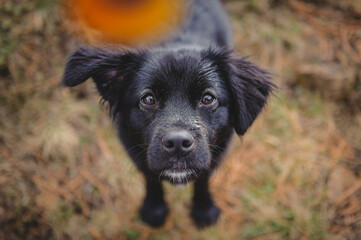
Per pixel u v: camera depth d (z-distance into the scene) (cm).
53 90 82
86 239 73
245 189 76
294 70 87
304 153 79
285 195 75
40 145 78
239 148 79
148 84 58
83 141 80
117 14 83
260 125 81
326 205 74
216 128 59
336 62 87
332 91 85
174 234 73
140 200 75
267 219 73
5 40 82
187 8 76
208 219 72
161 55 59
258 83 62
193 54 59
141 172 66
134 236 72
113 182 76
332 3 92
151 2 80
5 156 78
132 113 59
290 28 91
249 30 91
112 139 79
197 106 58
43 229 73
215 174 72
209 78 58
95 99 83
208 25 75
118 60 60
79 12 86
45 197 75
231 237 72
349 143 81
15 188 75
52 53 84
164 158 55
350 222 73
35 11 84
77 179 77
